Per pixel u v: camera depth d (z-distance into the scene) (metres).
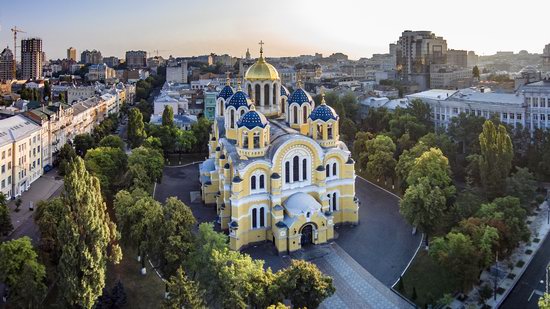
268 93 130.38
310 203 104.88
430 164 113.31
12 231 113.38
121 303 81.06
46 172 167.00
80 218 71.19
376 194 140.88
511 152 117.12
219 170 125.44
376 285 89.88
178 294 61.81
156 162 139.12
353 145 174.12
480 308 82.25
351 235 111.69
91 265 70.62
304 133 123.62
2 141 134.50
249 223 106.81
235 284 69.88
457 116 173.62
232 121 125.19
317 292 69.62
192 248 81.44
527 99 164.12
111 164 132.50
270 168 106.19
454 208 101.62
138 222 88.69
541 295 86.19
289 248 102.56
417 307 82.19
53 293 83.62
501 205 98.19
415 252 102.06
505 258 99.31
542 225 115.44
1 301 81.88
